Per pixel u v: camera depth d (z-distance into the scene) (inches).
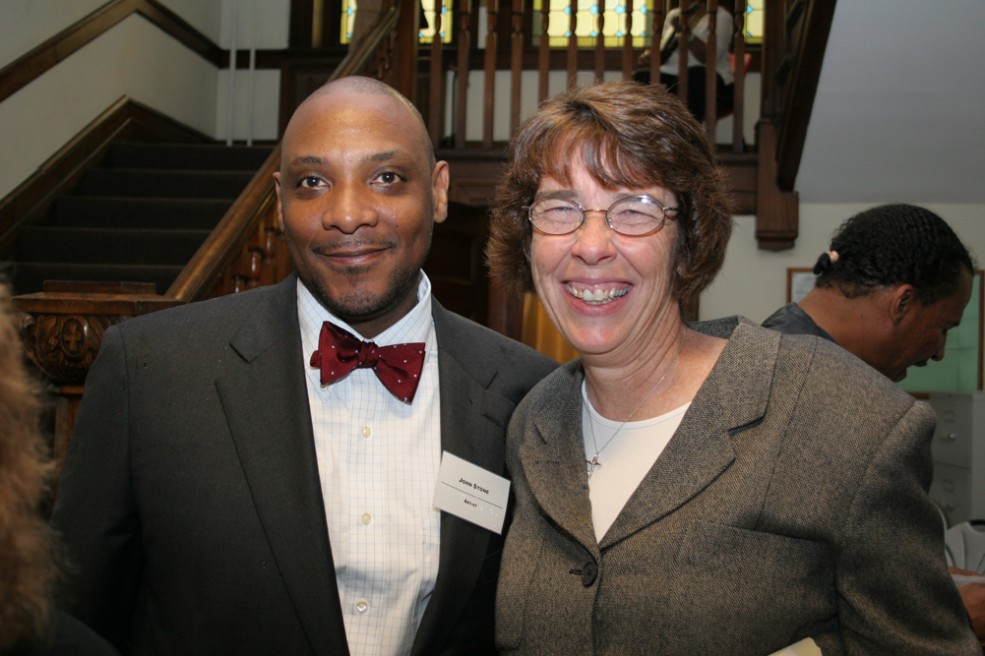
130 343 54.2
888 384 41.7
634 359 46.4
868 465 38.5
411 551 53.9
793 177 162.7
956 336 167.0
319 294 54.4
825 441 39.8
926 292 63.6
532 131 46.6
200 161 215.3
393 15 167.6
